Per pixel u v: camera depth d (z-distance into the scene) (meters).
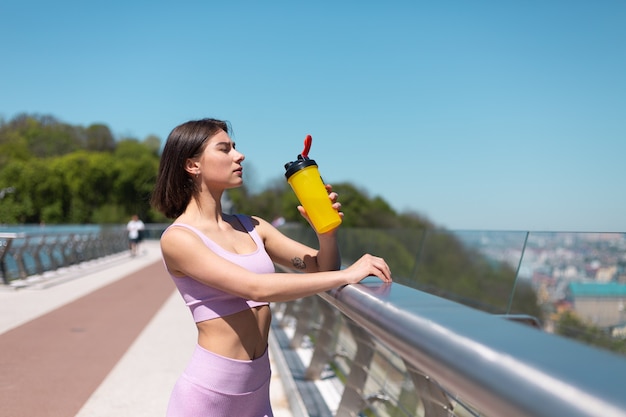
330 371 5.05
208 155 1.97
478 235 6.57
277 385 5.20
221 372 1.87
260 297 1.73
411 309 1.09
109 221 81.69
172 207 2.06
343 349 4.70
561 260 4.53
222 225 2.04
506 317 1.58
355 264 1.71
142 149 92.38
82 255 19.84
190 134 1.99
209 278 1.79
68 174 83.62
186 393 1.90
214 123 2.03
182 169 2.01
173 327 8.38
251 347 1.92
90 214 84.69
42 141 107.25
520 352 0.72
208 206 2.02
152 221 84.81
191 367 1.92
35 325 8.40
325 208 1.93
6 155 97.88
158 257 27.22
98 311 9.80
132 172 83.94
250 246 2.04
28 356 6.45
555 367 0.65
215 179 1.98
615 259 3.79
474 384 0.76
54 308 10.05
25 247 13.91
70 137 109.31
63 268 17.45
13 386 5.26
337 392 4.43
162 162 2.04
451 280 7.28
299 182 1.93
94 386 5.29
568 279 4.41
